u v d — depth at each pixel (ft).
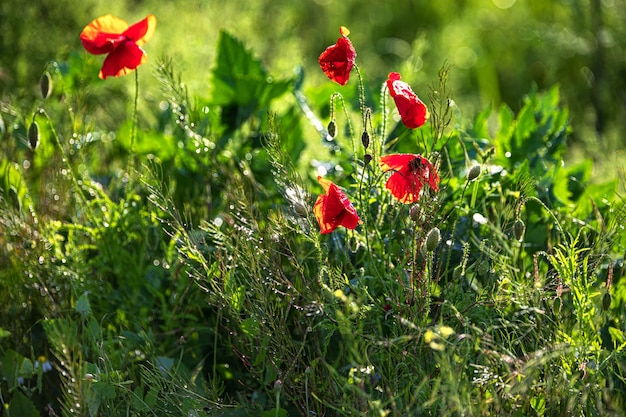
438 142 6.01
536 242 5.90
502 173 6.00
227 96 6.64
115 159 6.86
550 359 5.06
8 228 6.06
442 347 4.85
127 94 7.82
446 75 5.54
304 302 5.49
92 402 5.31
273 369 5.43
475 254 5.66
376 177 5.47
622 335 5.28
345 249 5.69
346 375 5.31
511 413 5.02
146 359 5.67
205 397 5.50
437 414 5.10
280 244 5.55
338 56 5.35
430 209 5.30
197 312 5.97
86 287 5.93
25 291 6.00
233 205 5.81
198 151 6.23
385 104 5.70
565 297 5.41
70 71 6.98
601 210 6.10
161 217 6.10
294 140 6.60
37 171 6.68
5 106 6.79
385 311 5.30
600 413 4.99
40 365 5.61
